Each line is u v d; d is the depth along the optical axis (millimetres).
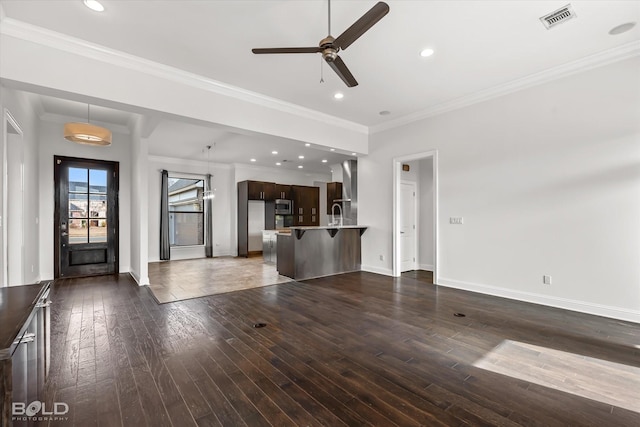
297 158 8219
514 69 3561
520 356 2398
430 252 6273
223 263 7426
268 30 2789
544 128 3670
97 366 2250
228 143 6539
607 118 3230
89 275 5617
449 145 4613
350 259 6062
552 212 3615
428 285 4828
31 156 4480
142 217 4984
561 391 1924
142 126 4641
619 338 2713
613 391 1919
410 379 2076
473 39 2941
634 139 3076
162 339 2748
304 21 2666
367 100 4477
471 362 2311
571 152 3471
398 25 2713
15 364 1197
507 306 3672
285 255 5668
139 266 4973
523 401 1823
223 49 3088
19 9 2461
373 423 1633
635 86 3064
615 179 3188
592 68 3316
